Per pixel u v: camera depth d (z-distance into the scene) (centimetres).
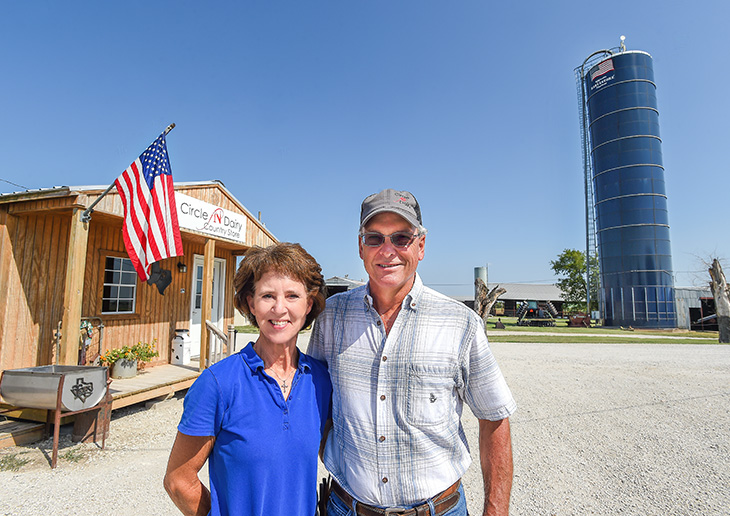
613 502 386
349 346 181
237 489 153
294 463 160
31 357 597
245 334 2075
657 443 546
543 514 365
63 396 460
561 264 4906
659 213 3588
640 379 987
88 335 661
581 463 478
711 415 679
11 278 577
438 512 164
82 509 359
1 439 492
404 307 177
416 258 179
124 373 711
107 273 725
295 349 183
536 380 969
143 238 542
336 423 182
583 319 3703
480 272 1917
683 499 391
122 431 564
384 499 164
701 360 1309
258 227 1027
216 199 858
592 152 3981
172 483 159
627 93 3712
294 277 173
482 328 179
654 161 3631
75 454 480
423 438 166
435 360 169
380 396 169
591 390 864
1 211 578
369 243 178
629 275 3597
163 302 858
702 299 3409
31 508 359
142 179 555
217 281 1047
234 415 157
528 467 466
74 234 550
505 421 178
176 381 713
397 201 176
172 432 562
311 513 165
